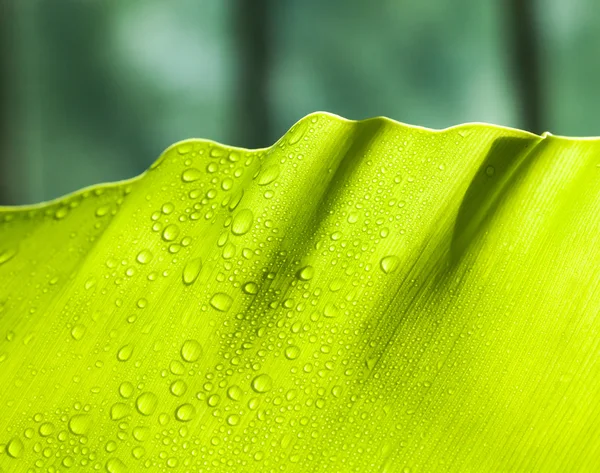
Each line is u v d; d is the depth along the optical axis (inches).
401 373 11.1
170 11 90.7
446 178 11.1
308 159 11.1
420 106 96.1
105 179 94.9
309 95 91.4
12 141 78.1
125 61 94.0
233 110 75.4
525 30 71.1
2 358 11.0
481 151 11.1
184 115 93.7
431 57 94.4
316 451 11.0
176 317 11.1
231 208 11.1
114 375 11.1
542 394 11.0
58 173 90.4
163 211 11.1
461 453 11.0
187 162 11.1
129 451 11.0
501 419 11.0
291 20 89.4
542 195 11.0
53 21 88.5
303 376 11.1
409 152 11.1
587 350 11.0
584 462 11.0
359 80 94.0
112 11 92.0
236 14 75.7
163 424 11.0
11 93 78.5
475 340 11.1
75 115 92.0
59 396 11.0
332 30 91.4
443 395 11.0
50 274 11.1
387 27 94.0
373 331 11.1
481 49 86.7
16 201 77.7
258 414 11.1
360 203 11.1
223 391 11.1
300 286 11.1
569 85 76.9
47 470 10.9
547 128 71.2
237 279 11.1
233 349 11.1
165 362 11.1
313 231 11.1
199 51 89.7
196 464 11.0
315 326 11.1
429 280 11.1
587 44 77.0
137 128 95.8
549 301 11.1
